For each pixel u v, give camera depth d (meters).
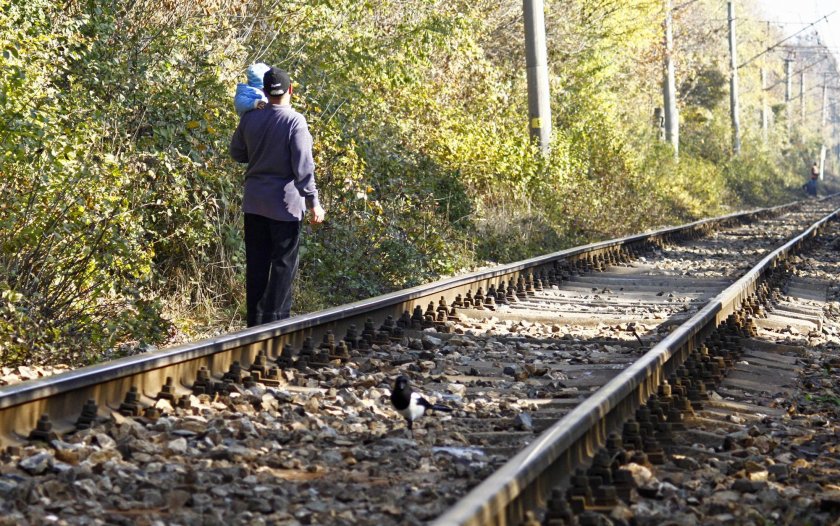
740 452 9.05
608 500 6.99
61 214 13.19
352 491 7.25
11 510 6.50
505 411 10.06
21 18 15.57
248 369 11.16
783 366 14.30
